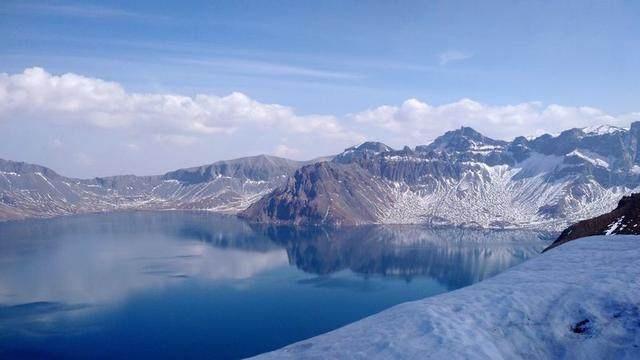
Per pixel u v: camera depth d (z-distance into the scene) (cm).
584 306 2628
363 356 2177
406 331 2431
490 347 2223
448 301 2955
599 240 5416
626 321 2423
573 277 3297
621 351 2203
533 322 2534
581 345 2300
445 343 2217
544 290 2972
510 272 4044
